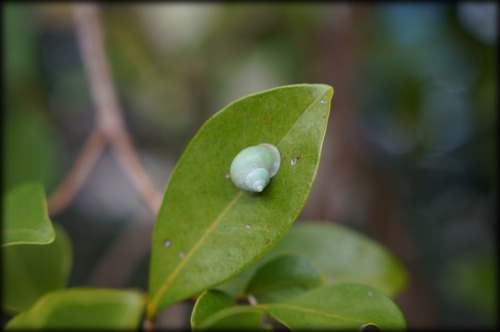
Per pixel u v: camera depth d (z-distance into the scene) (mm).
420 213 673
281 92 247
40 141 459
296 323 242
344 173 564
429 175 663
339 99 542
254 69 563
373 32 556
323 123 244
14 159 445
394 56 574
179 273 256
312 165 245
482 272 540
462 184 650
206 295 250
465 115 599
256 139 250
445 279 589
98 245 619
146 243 465
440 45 562
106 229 632
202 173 255
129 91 586
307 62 552
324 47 539
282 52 556
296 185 246
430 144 633
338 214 581
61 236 299
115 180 661
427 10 552
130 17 527
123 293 266
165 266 257
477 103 566
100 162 657
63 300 260
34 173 448
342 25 526
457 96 595
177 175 256
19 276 293
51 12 542
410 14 557
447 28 553
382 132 629
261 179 245
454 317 620
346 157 562
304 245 309
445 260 650
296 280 269
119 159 329
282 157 248
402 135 624
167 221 258
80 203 632
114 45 546
